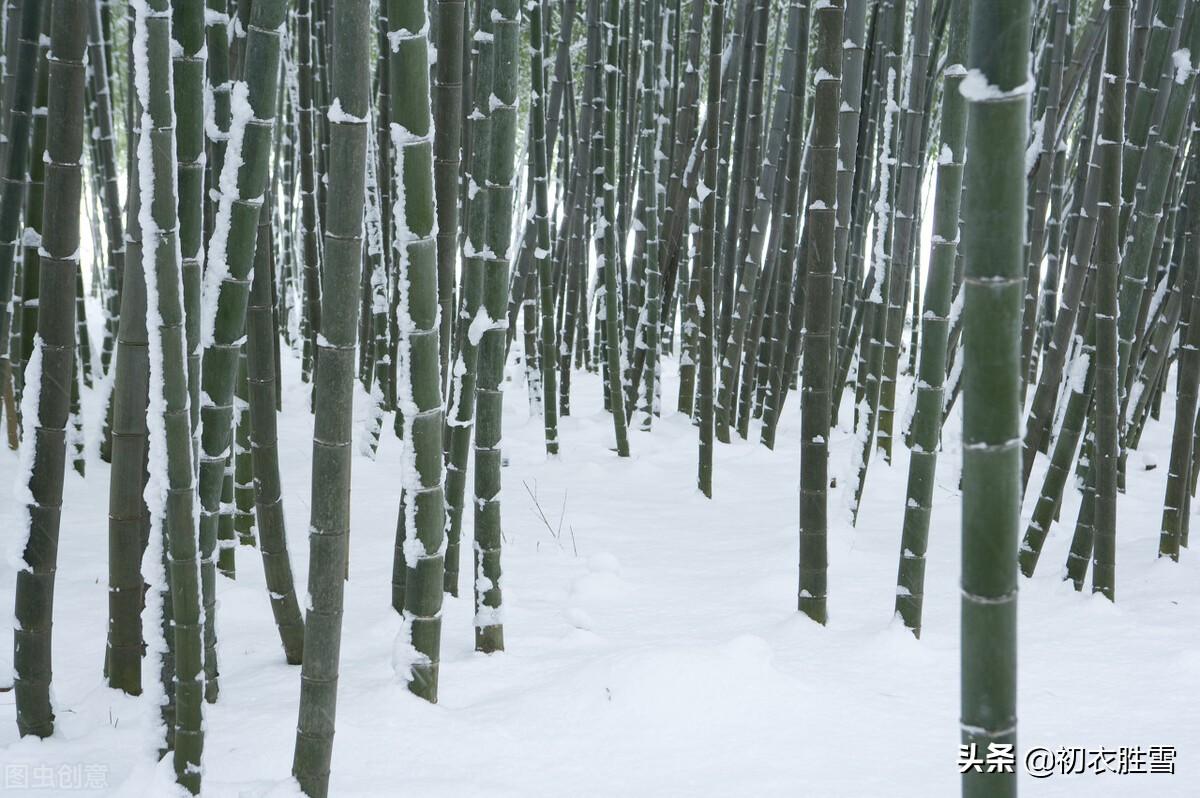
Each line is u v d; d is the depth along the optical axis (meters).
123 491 1.93
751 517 3.77
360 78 1.49
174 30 1.56
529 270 4.66
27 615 1.82
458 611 2.65
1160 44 2.81
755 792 1.68
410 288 1.85
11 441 4.36
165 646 1.65
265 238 2.12
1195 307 3.01
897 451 4.92
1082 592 2.89
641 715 1.95
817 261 2.49
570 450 4.83
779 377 4.88
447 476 2.64
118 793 1.60
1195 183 3.04
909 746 1.86
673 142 5.50
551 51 7.30
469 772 1.75
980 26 1.00
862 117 5.15
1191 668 2.24
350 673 2.18
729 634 2.46
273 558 2.20
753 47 4.92
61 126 1.74
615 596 2.79
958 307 4.61
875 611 2.71
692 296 5.41
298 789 1.58
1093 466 2.85
